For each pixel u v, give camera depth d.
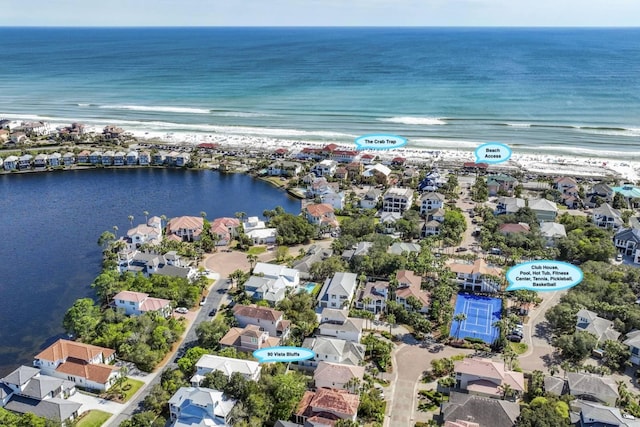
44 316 139.75
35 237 187.12
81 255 173.50
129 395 105.81
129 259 156.88
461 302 140.12
